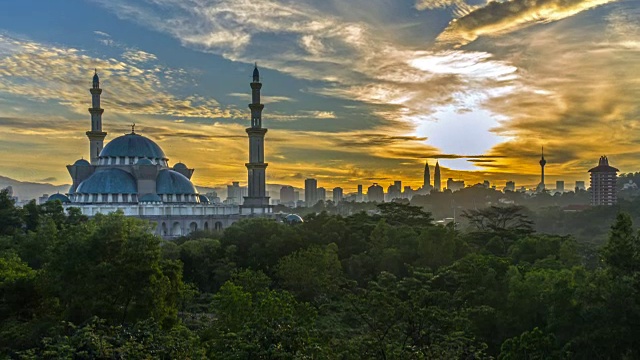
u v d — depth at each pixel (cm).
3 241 10531
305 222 14238
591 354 6284
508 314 7531
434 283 8594
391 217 15100
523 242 11319
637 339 6156
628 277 6556
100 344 3931
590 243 16738
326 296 8950
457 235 12544
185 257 11500
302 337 4325
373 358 4547
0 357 4788
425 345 4669
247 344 4088
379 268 10850
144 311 6191
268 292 6359
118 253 6325
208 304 9581
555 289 6900
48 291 6444
